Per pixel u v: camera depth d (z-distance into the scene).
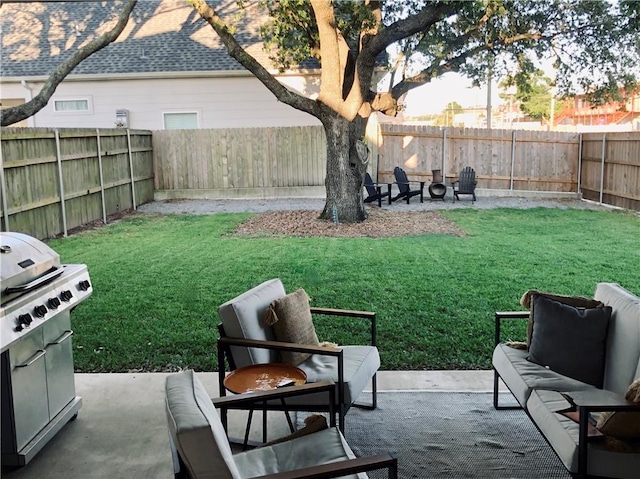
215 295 6.21
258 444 3.37
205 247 8.61
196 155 14.39
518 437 3.44
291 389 2.69
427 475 3.04
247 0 11.98
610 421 2.48
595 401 2.93
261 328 3.52
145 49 15.16
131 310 5.76
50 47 15.38
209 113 14.82
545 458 3.21
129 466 3.16
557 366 3.35
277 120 14.81
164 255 8.09
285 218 11.05
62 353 3.55
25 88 14.62
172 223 10.80
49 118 14.87
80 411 3.80
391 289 6.31
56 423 3.45
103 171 11.45
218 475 1.83
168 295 6.23
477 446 3.34
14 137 8.40
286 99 10.23
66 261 7.78
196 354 4.72
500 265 7.35
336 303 5.86
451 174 14.66
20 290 2.98
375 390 3.82
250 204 13.27
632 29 10.91
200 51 15.04
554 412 2.83
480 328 5.17
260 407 3.12
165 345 4.89
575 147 14.47
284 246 8.62
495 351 3.79
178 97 14.77
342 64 10.31
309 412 3.42
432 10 9.26
